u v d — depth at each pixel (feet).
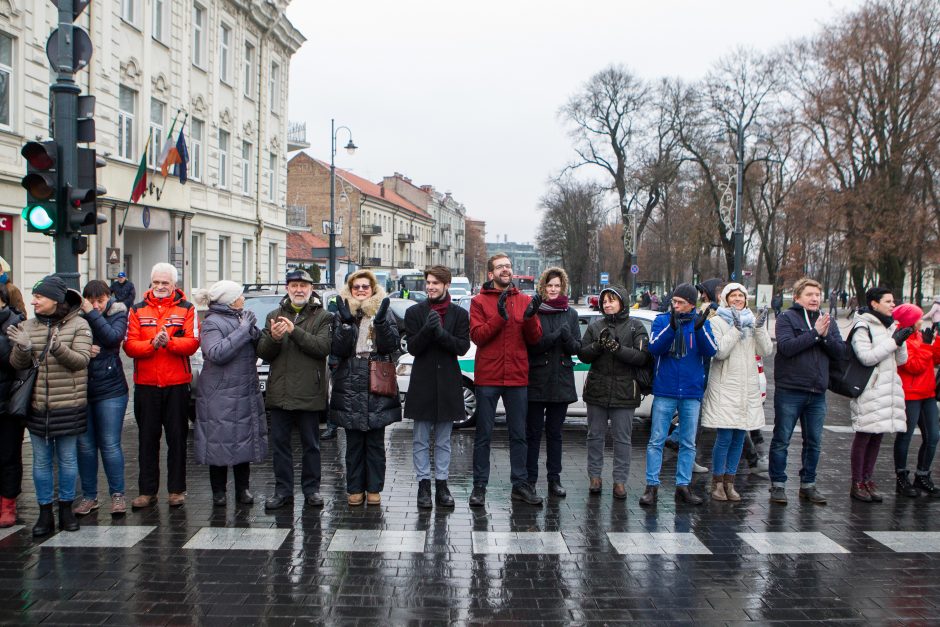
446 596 14.97
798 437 32.89
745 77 118.93
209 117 83.92
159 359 20.47
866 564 17.04
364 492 21.68
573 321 22.47
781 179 124.88
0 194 49.08
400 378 34.37
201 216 82.33
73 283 23.90
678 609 14.51
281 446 21.09
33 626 13.42
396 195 310.86
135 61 67.62
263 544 17.87
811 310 22.29
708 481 24.85
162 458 26.45
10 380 18.43
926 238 92.07
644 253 230.89
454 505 21.36
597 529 19.42
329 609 14.29
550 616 14.12
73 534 18.43
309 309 21.27
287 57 109.19
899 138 95.40
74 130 23.91
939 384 23.08
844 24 97.66
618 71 134.10
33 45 52.19
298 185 225.97
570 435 33.14
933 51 92.63
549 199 231.91
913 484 23.77
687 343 21.56
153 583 15.44
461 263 390.83
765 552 17.79
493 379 21.36
